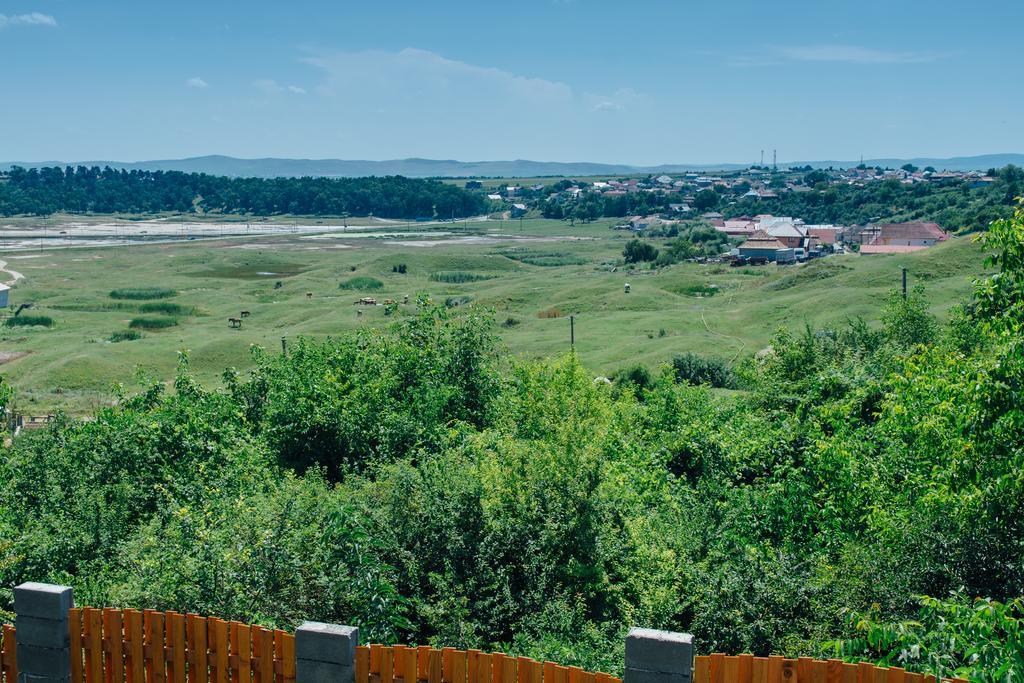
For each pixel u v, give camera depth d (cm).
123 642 786
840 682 672
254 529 1080
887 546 1186
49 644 792
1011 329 1239
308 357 2362
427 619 1138
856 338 4141
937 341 3631
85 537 1324
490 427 2247
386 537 1226
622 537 1302
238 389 2327
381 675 719
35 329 8694
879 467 1572
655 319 8288
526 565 1205
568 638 1096
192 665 770
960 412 1289
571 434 1428
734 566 1176
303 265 15212
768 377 3145
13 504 1542
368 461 1811
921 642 845
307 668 728
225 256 16000
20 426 4325
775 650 1030
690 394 2508
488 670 706
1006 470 1184
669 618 1123
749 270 11912
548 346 7456
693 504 1548
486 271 14500
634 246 14950
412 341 2430
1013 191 17050
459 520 1249
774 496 1523
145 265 14950
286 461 1889
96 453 1702
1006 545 1106
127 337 8319
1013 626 800
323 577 1030
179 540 1094
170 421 1808
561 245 19288
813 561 1216
